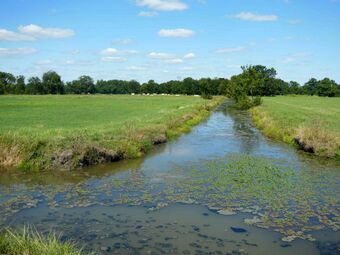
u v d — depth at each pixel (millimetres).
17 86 180375
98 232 11711
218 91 167625
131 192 16172
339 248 10672
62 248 9219
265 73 171500
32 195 15695
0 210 13758
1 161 20266
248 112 66750
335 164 21844
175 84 191000
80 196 15586
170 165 21562
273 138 32594
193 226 12258
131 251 10336
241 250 10477
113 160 22625
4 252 8750
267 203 14656
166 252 10305
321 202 14789
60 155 20609
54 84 182500
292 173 19469
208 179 18312
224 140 31547
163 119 39469
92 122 38500
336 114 54656
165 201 14930
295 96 169875
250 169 20438
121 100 105812
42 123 36906
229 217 13125
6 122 37875
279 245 10836
